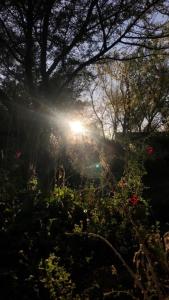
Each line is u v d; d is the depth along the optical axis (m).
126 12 13.78
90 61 14.63
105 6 13.91
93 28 14.23
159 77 18.98
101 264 5.41
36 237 5.66
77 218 6.31
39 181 8.02
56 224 5.96
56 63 14.43
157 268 4.14
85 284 4.85
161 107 19.47
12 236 5.69
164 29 14.32
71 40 14.73
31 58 13.95
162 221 7.54
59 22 14.42
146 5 13.77
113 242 5.78
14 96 15.57
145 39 14.39
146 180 14.12
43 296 4.63
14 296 4.68
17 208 6.19
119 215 6.21
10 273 4.90
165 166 15.77
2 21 14.18
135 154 6.86
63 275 4.54
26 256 5.17
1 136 10.84
